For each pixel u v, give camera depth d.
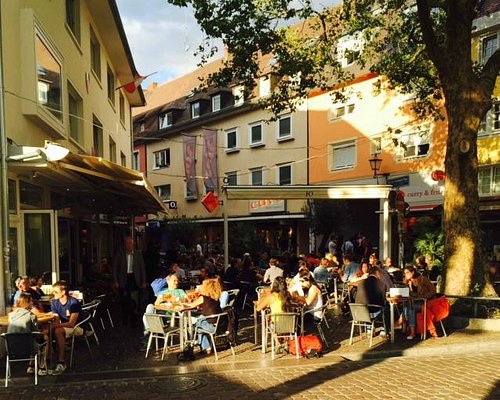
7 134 8.32
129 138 26.86
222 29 11.64
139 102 27.05
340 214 21.48
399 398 5.57
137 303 10.55
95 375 6.84
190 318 8.02
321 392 5.86
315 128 25.66
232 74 12.93
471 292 10.08
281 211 27.17
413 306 8.80
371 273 8.87
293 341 7.74
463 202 10.29
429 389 5.89
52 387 6.34
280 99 14.25
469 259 10.22
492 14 17.77
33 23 9.19
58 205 12.48
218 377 6.65
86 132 15.01
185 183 35.22
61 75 11.47
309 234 25.42
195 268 16.83
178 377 6.70
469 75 10.24
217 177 32.03
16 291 8.52
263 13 11.98
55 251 9.55
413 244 16.70
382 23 14.42
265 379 6.50
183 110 36.53
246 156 30.14
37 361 6.67
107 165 9.16
